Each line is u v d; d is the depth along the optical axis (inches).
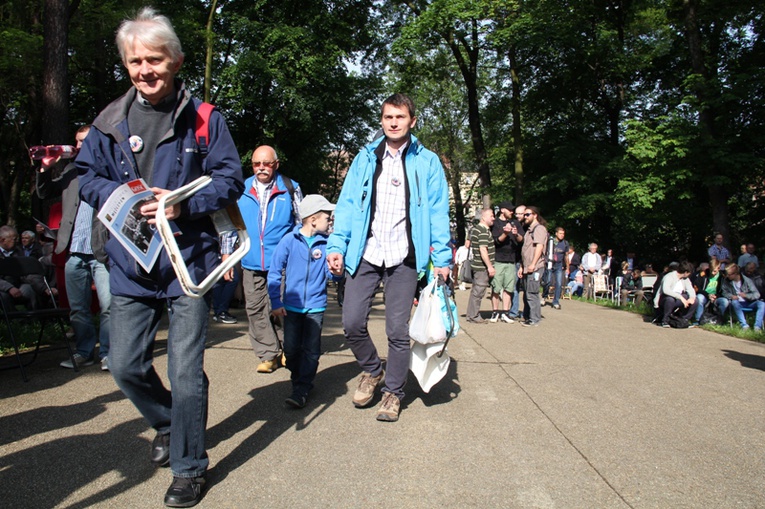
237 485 113.2
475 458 129.0
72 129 727.7
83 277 207.8
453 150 1485.0
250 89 863.1
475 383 195.2
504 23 865.5
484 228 355.9
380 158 160.7
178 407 106.4
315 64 860.0
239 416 155.1
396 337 156.6
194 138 110.6
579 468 124.5
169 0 655.1
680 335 339.6
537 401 173.9
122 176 108.1
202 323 110.2
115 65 648.4
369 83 1082.7
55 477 115.2
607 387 193.8
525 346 270.2
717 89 681.0
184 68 802.8
